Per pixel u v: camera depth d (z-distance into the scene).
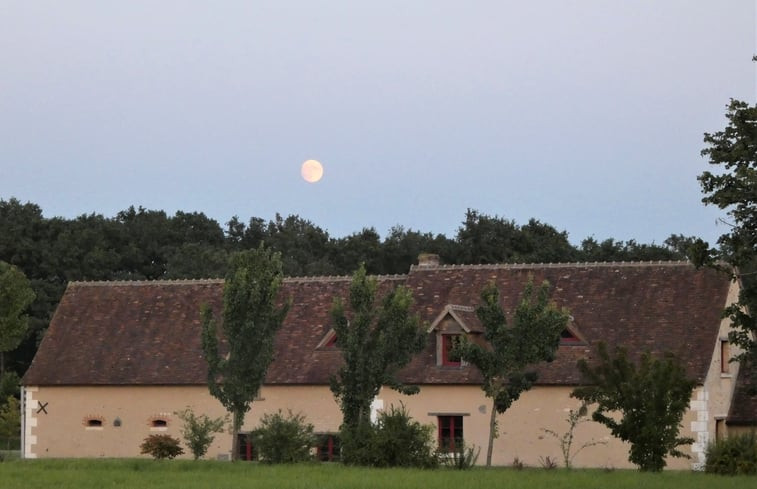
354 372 64.19
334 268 141.12
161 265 141.12
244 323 65.62
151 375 77.81
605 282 76.50
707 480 52.41
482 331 73.19
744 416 71.06
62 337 82.56
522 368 64.50
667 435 59.03
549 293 76.81
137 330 82.12
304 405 74.81
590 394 60.47
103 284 86.69
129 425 77.50
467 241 139.62
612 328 73.25
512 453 70.62
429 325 73.56
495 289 65.50
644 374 59.69
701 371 68.75
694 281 74.50
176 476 53.84
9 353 118.38
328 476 53.16
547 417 70.31
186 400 76.75
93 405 78.31
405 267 143.75
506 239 139.25
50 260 126.81
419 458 61.31
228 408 66.00
